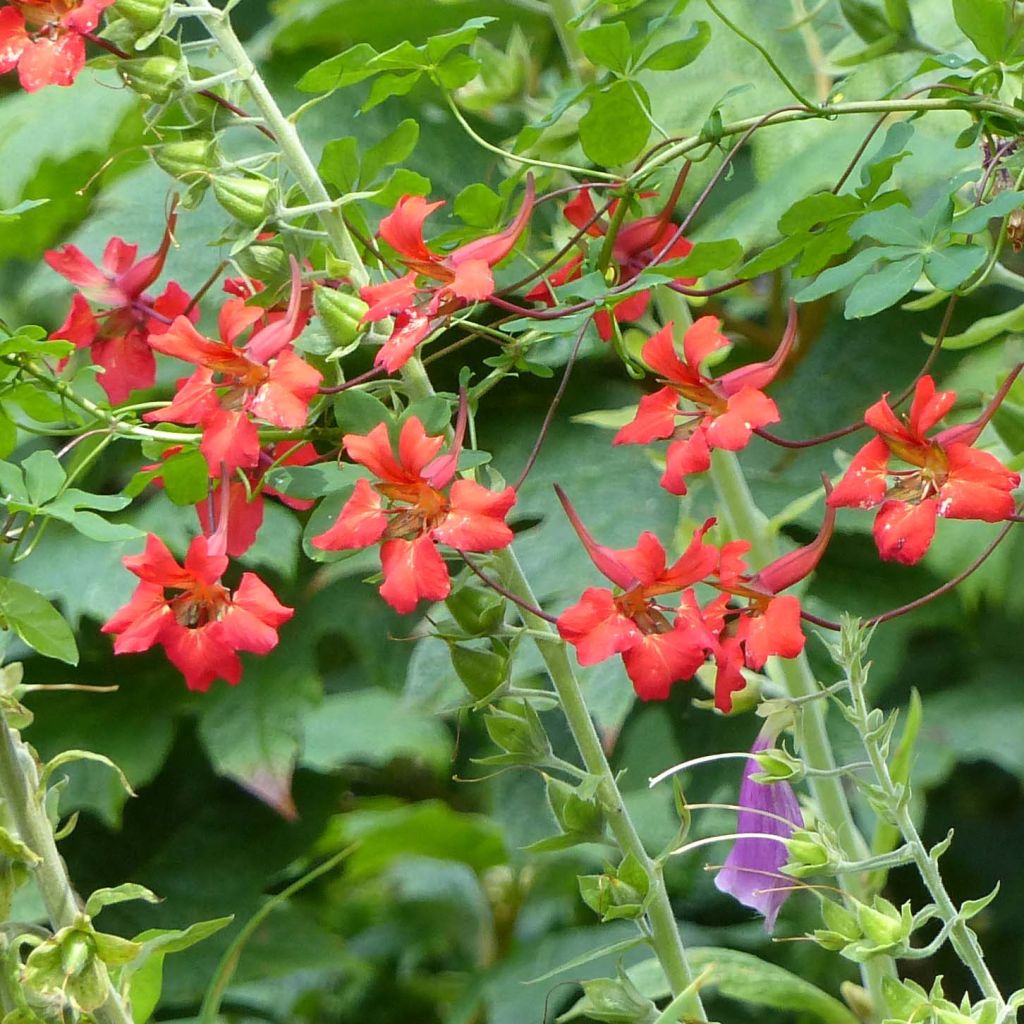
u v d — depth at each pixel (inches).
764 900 31.7
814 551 30.4
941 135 35.4
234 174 30.9
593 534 36.6
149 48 30.6
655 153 31.9
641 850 30.7
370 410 30.2
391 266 31.2
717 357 34.3
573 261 32.2
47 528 37.2
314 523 30.7
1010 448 33.1
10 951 29.7
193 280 37.1
